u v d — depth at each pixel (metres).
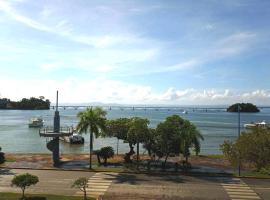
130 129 61.81
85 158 72.44
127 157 66.44
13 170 57.66
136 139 61.72
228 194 43.56
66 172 56.31
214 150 100.56
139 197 41.53
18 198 39.16
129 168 60.09
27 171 56.97
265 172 56.06
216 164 66.31
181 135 58.97
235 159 49.16
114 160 69.38
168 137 59.66
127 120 66.38
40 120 180.00
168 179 51.53
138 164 62.97
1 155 62.50
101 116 61.47
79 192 43.56
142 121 61.94
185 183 49.12
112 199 40.50
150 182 49.41
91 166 62.09
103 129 61.06
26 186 41.03
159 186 47.06
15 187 45.31
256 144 45.38
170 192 44.03
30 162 65.88
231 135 144.38
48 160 68.69
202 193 43.81
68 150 101.62
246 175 54.41
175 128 59.62
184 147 59.28
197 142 60.81
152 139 61.00
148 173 55.50
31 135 138.25
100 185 47.25
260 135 46.09
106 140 124.94
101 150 64.50
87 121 59.97
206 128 182.25
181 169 60.19
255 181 51.03
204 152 95.88
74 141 114.75
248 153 46.03
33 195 40.78
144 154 79.12
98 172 56.41
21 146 107.44
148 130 61.41
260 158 45.22
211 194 43.44
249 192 44.66
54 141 65.88
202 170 59.78
